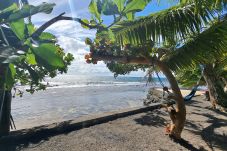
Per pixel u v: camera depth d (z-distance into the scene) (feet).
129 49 19.95
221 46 21.75
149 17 21.35
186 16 20.80
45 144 22.25
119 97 85.30
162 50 23.95
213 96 39.32
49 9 3.28
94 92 109.40
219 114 36.50
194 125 30.17
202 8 20.31
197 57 22.44
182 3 21.88
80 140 23.45
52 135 24.71
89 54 15.40
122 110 35.19
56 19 4.33
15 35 3.54
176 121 24.41
